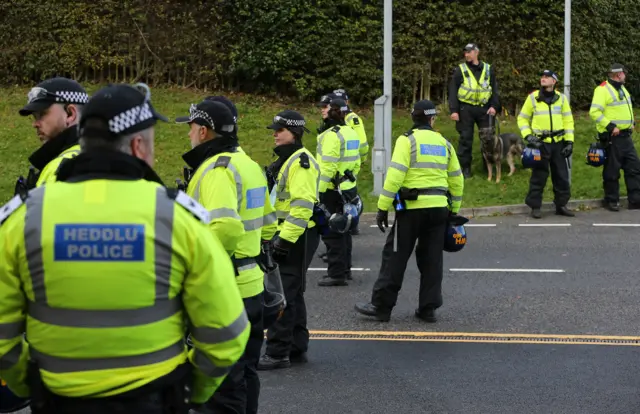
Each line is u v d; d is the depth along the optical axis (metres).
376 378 10.31
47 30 29.28
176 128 27.34
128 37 29.69
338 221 11.96
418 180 12.50
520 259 17.11
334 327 12.65
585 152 27.52
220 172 7.49
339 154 14.58
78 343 4.45
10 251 4.46
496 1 29.84
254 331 7.96
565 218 21.88
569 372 10.41
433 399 9.56
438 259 12.74
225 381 7.39
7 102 28.45
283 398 9.65
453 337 12.03
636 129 29.95
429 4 29.92
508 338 11.91
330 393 9.80
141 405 4.56
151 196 4.55
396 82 30.78
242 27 29.98
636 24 32.53
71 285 4.41
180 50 30.14
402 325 12.70
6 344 4.54
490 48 30.16
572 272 15.92
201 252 4.57
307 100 30.73
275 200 10.46
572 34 30.78
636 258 17.08
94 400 4.52
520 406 9.30
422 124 12.68
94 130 4.55
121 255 4.43
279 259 10.36
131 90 4.68
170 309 4.61
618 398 9.51
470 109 24.53
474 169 25.72
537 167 21.78
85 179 4.54
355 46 29.95
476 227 20.75
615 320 12.73
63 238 4.42
